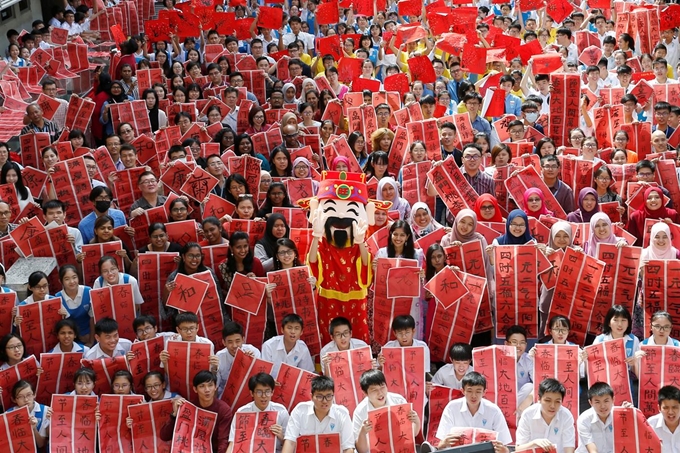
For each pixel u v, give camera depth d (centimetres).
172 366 925
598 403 855
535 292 1017
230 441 862
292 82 1808
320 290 1027
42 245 1088
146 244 1156
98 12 2161
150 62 1878
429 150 1357
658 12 2017
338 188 1005
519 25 2144
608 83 1823
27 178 1270
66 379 936
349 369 923
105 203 1140
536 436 868
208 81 1805
